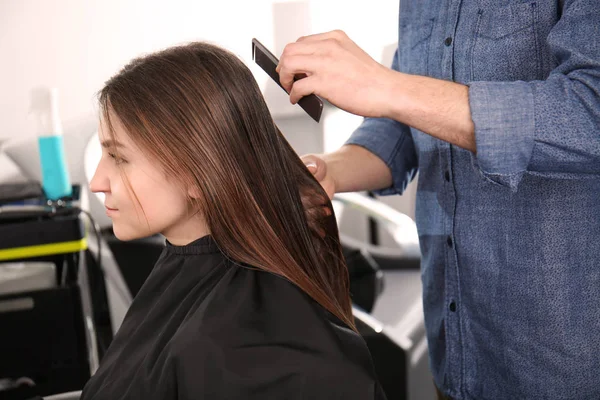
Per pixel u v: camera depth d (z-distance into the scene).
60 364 1.64
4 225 1.58
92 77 2.45
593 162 0.77
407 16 1.06
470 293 0.98
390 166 1.16
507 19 0.90
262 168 0.82
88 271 2.04
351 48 0.80
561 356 0.91
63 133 2.47
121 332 0.90
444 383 1.06
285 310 0.78
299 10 2.56
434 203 1.04
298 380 0.73
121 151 0.79
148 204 0.80
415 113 0.79
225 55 0.81
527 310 0.92
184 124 0.77
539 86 0.77
